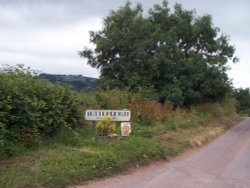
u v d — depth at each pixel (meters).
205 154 17.05
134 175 11.81
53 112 13.59
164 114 24.20
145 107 22.66
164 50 31.64
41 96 13.38
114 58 33.72
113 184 10.47
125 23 33.41
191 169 13.15
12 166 10.32
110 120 15.15
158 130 20.38
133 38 32.44
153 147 15.14
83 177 10.61
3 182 9.05
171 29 33.22
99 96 19.75
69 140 13.63
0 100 11.45
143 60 31.62
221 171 12.91
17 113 11.91
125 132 15.32
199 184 10.81
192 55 34.38
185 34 34.66
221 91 36.09
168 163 14.29
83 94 19.03
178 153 16.80
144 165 13.40
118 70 33.28
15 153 11.37
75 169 10.76
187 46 35.53
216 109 39.88
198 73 32.75
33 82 13.34
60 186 9.77
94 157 11.88
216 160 15.33
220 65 34.84
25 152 11.67
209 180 11.41
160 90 31.72
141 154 13.94
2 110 11.38
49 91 13.91
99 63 34.38
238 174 12.46
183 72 32.59
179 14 35.03
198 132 24.53
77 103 15.57
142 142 15.21
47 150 12.25
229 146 20.41
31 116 12.15
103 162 11.77
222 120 39.38
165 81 32.03
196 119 29.66
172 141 18.64
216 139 24.30
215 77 33.75
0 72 12.70
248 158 16.14
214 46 35.38
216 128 31.11
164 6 34.94
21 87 12.38
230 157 16.28
